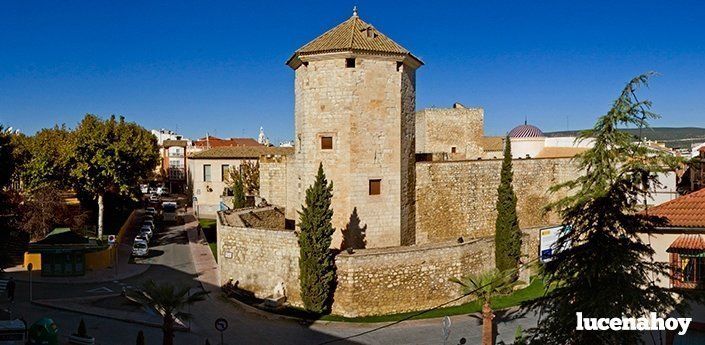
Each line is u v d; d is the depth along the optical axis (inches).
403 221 1544.0
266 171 2134.6
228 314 1267.2
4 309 1232.8
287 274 1322.6
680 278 725.9
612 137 634.2
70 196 2642.7
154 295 948.0
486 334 1040.8
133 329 1154.7
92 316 1228.5
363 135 1445.6
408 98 1565.0
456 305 1331.2
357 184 1445.6
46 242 1625.2
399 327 1186.0
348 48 1400.1
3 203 1857.8
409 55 1487.5
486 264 1429.6
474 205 1803.6
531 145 2637.8
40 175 1961.1
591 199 645.9
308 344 1090.1
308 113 1467.8
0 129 1670.8
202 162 3312.0
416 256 1293.1
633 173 632.4
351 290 1243.8
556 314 653.9
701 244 741.3
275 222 1903.3
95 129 2005.4
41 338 938.7
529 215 1934.1
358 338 1123.9
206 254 1977.1
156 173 4293.8
